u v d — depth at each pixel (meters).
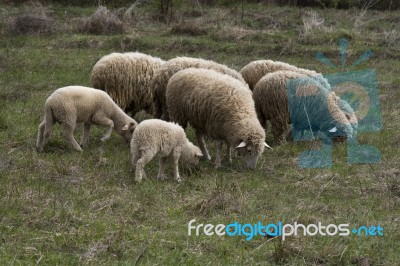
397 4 28.23
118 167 10.31
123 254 7.11
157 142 9.62
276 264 7.06
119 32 23.17
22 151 10.98
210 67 12.38
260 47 21.48
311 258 7.15
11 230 7.56
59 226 7.75
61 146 11.39
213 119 10.55
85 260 6.90
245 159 10.35
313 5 28.31
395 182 9.66
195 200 8.82
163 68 12.43
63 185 9.20
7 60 18.95
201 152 10.34
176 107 11.23
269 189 9.41
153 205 8.68
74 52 20.78
